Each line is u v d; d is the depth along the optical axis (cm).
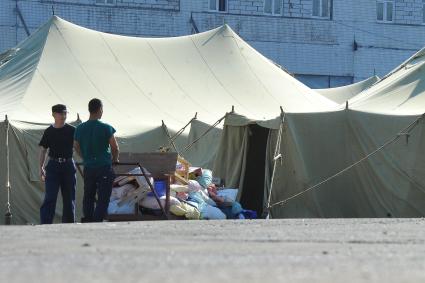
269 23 11669
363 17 12050
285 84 6675
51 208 3606
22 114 5450
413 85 5419
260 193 5606
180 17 11319
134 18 11156
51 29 6412
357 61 12012
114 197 4147
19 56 6341
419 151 4884
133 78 6253
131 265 1664
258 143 5650
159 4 11244
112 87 6100
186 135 5803
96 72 6181
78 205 5166
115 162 3622
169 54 6606
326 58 11888
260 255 1862
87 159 3581
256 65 6794
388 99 5356
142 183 4150
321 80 11888
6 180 5119
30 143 5200
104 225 3053
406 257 1845
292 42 11756
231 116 5556
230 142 5656
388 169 4969
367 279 1455
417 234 2520
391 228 2794
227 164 5666
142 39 6719
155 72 6378
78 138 3594
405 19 12231
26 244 2173
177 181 4438
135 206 4144
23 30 10788
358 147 5109
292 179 5181
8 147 5144
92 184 3600
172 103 6119
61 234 2534
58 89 5900
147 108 5991
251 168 5631
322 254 1894
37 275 1509
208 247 2059
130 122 5778
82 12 10988
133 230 2711
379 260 1781
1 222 5109
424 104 5175
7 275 1514
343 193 5109
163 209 4144
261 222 3269
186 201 4397
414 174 4884
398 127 4953
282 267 1638
